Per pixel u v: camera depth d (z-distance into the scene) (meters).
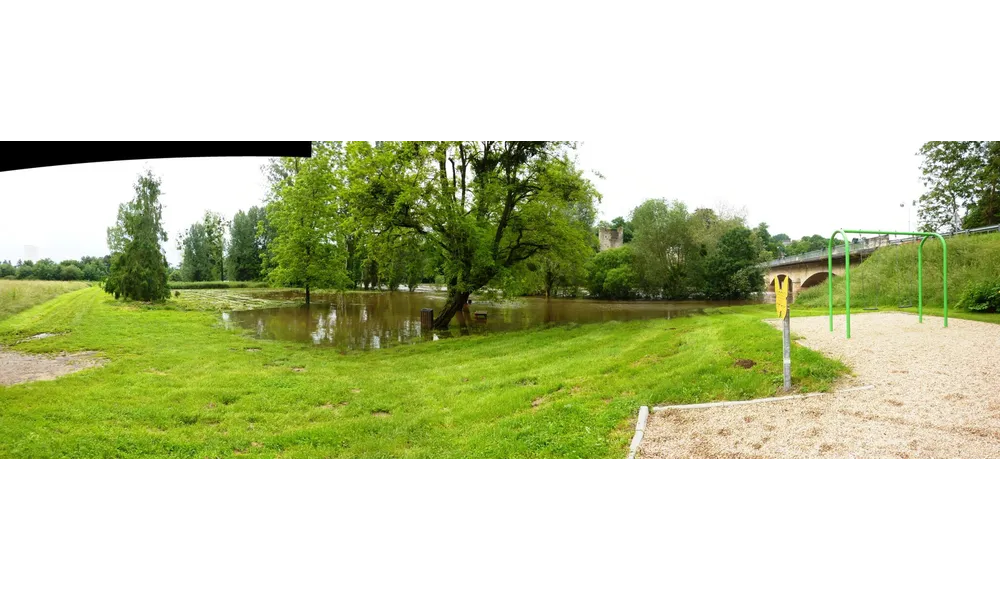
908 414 5.09
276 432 5.97
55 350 11.55
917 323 10.11
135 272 22.78
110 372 9.23
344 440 5.64
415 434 5.84
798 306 20.33
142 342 12.85
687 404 6.04
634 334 12.91
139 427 6.08
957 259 15.73
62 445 5.35
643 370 8.04
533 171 17.22
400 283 36.16
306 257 23.52
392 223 16.47
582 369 8.69
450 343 13.66
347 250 25.27
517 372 9.23
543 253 19.02
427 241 17.48
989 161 23.39
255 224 34.25
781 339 8.46
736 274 28.97
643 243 31.81
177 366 10.00
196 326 16.59
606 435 5.32
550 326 17.12
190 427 6.15
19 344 12.21
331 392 7.88
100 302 21.92
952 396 5.46
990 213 23.78
